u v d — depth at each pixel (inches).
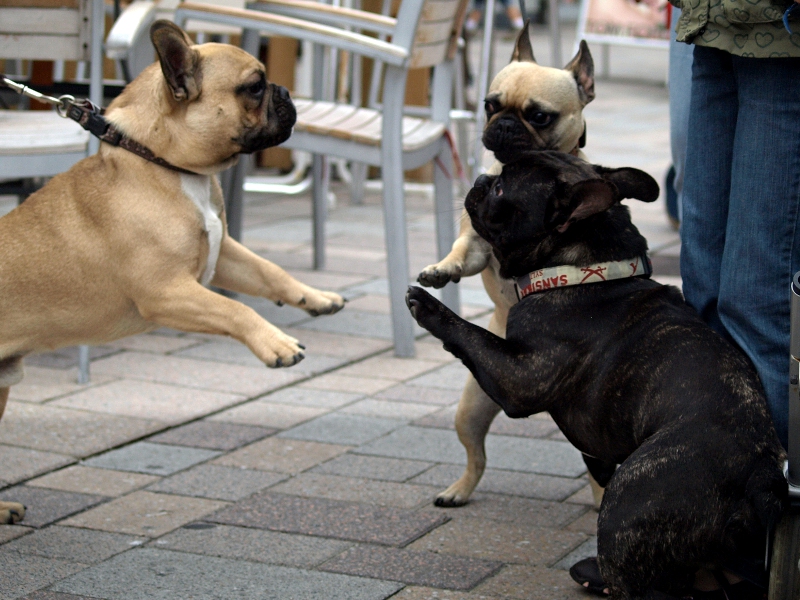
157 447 158.7
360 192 356.5
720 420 101.1
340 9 210.5
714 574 108.3
